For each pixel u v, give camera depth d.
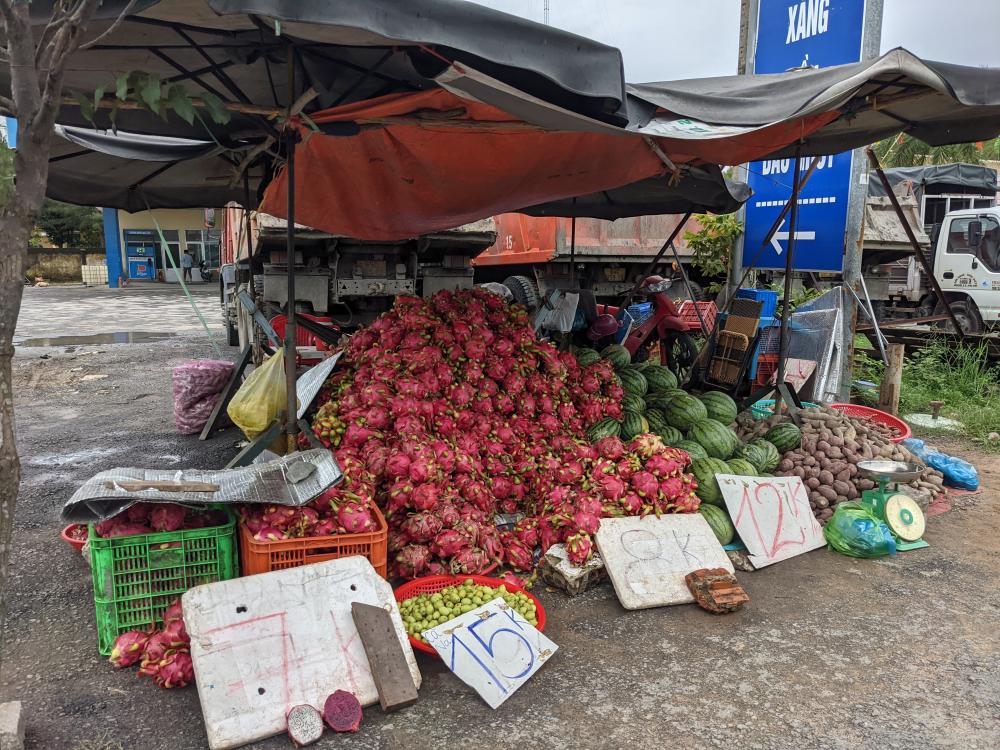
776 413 6.59
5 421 2.52
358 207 5.77
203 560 3.59
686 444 5.46
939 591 4.37
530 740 2.99
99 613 3.49
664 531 4.49
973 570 4.66
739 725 3.09
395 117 4.17
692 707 3.22
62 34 2.37
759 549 4.71
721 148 5.23
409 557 4.12
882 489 5.10
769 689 3.36
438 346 5.39
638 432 5.81
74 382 10.85
